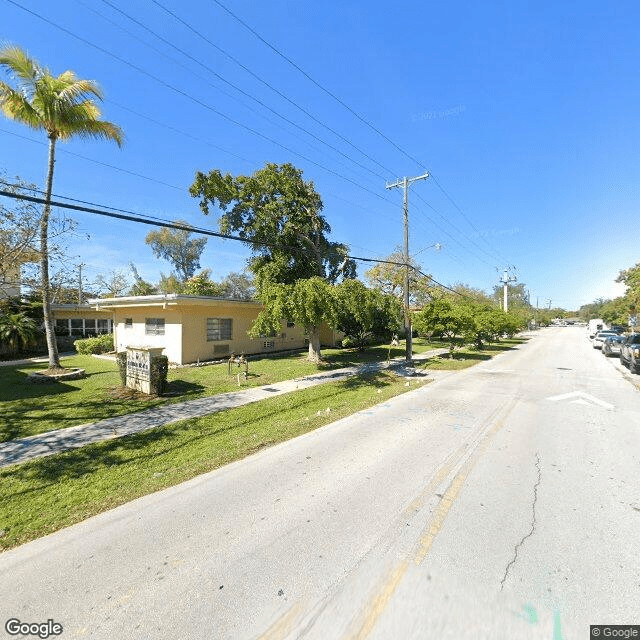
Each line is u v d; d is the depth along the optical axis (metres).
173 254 46.09
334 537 3.52
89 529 3.71
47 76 11.18
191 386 11.07
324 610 2.63
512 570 3.02
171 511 4.04
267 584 2.89
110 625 2.52
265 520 3.83
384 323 17.88
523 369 15.78
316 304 11.53
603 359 19.69
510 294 83.19
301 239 17.28
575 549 3.30
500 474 4.94
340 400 9.48
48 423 7.40
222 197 15.56
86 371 13.65
